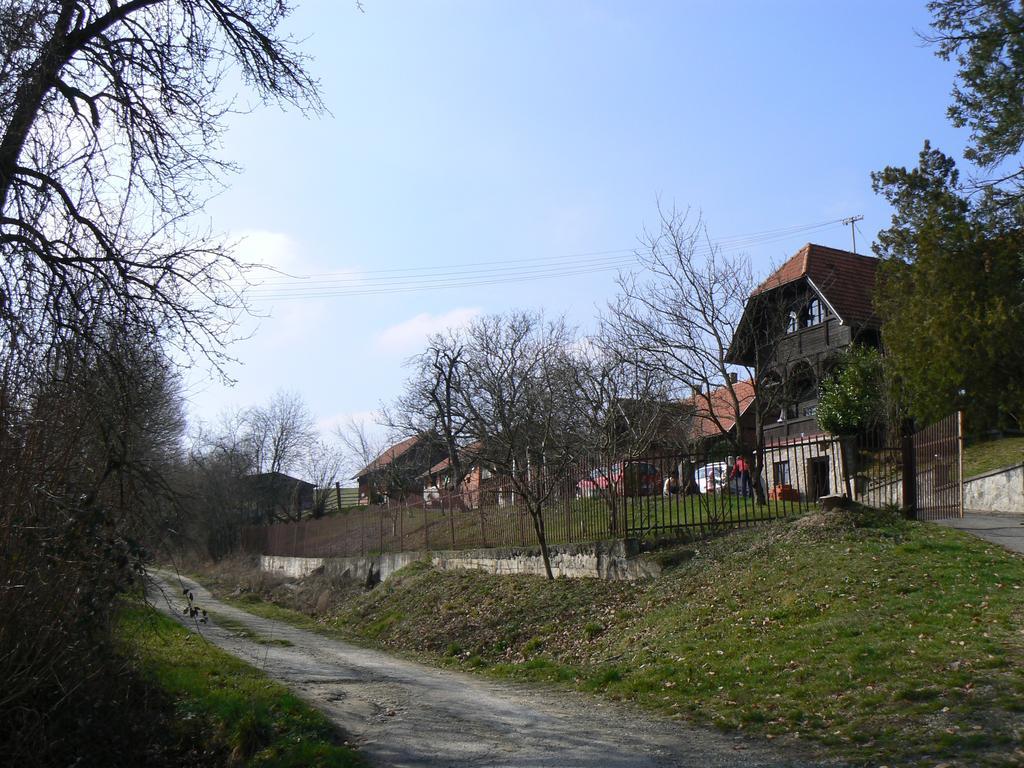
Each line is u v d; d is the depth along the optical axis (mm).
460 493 23891
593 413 28734
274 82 10883
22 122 8742
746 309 27797
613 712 9719
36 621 6988
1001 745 6578
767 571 13438
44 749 6895
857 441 17484
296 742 8531
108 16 9984
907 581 11531
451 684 12562
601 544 16859
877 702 8016
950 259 22703
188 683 10352
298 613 26156
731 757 7445
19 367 7449
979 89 21688
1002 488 18047
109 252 9289
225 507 48969
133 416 8703
